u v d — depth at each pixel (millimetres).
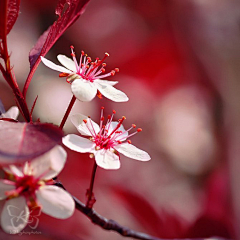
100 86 303
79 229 365
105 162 300
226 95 513
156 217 356
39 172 290
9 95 474
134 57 539
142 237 317
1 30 293
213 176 373
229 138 448
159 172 525
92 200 308
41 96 509
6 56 296
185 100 536
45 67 543
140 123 542
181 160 540
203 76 537
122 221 388
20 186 289
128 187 370
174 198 505
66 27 304
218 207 363
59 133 284
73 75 303
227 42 542
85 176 397
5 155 280
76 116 306
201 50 538
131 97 536
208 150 525
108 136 304
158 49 537
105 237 381
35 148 281
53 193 289
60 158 290
